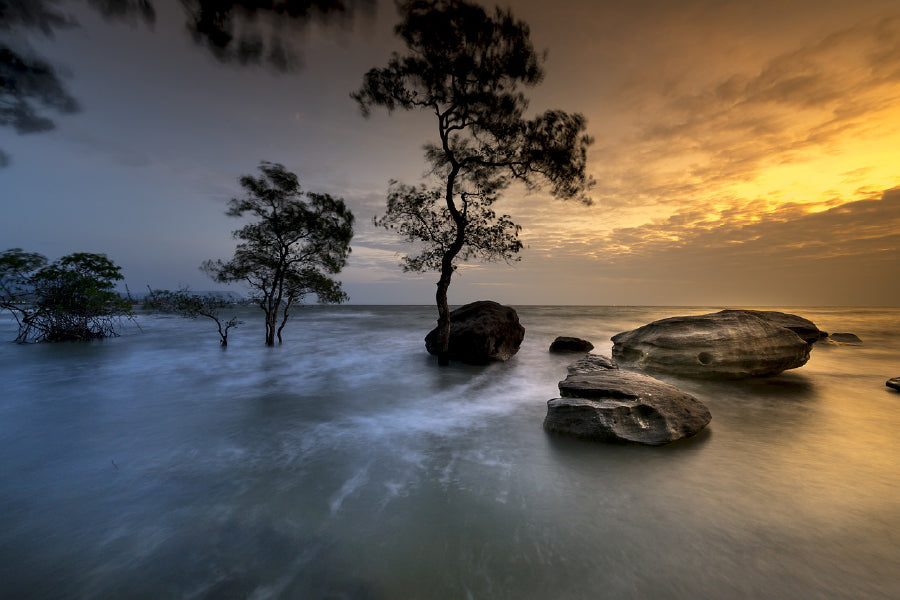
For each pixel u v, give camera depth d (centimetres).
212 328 3744
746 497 562
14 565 420
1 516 522
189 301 2189
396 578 403
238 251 2050
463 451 761
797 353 1370
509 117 1498
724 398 1123
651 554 434
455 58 1400
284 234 2058
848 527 483
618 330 3709
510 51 1402
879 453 723
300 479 641
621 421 787
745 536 466
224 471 672
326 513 533
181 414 1022
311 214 2033
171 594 379
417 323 4881
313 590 387
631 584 388
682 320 1502
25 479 637
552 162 1554
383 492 593
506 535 476
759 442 778
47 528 493
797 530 478
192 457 735
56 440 823
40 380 1442
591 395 866
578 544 455
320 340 2850
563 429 832
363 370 1659
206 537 475
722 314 1500
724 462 686
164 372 1612
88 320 2631
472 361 1792
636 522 501
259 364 1819
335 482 629
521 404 1125
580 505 546
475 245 1698
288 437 848
